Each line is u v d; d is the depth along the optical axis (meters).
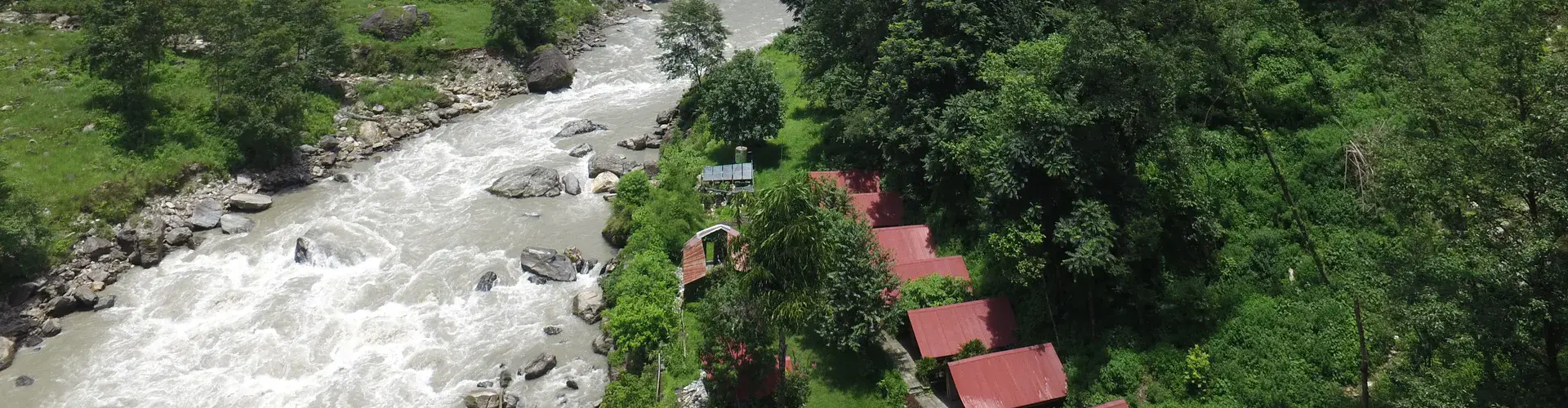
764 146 64.31
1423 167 29.08
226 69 67.94
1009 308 41.53
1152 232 38.19
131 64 64.50
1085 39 38.84
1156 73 37.81
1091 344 39.91
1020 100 39.50
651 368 41.62
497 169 68.50
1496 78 29.12
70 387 44.28
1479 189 27.77
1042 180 39.25
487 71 87.12
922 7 50.06
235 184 64.69
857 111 53.75
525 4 91.06
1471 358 30.48
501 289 52.03
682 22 74.75
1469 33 37.78
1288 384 36.00
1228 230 43.12
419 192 65.06
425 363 45.59
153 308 50.84
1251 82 48.22
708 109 65.19
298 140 69.12
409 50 86.25
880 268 40.97
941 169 47.09
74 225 56.16
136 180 60.59
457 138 75.31
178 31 72.25
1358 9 52.31
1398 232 39.66
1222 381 36.84
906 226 48.59
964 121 45.25
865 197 51.38
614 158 67.31
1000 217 40.44
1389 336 34.53
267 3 80.00
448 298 51.22
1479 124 29.00
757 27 103.62
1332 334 37.50
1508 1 35.34
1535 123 26.25
